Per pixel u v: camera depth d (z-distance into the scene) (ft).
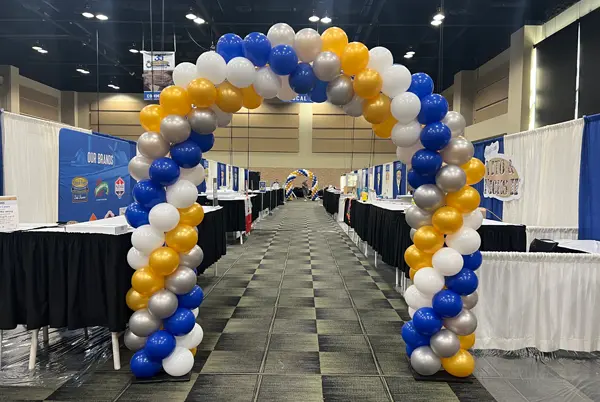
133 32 30.22
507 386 6.86
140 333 6.85
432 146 6.81
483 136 36.22
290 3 25.52
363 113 7.43
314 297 12.14
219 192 23.98
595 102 20.43
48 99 49.67
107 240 7.09
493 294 8.06
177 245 6.99
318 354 8.04
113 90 53.52
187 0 24.68
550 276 8.09
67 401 6.31
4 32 30.89
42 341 8.63
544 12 24.80
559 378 7.14
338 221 33.09
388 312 10.73
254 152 57.62
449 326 6.97
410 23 26.89
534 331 8.11
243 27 29.81
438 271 6.91
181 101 6.91
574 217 12.08
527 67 27.63
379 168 28.94
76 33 30.40
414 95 6.82
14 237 7.21
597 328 8.12
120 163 15.38
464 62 39.06
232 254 19.45
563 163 12.46
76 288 7.13
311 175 57.93
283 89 7.74
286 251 20.35
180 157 6.96
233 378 7.04
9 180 10.72
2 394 6.50
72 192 12.26
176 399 6.35
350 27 30.19
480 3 24.44
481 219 7.23
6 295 7.21
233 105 7.16
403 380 7.02
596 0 20.97
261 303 11.47
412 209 7.32
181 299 7.22
